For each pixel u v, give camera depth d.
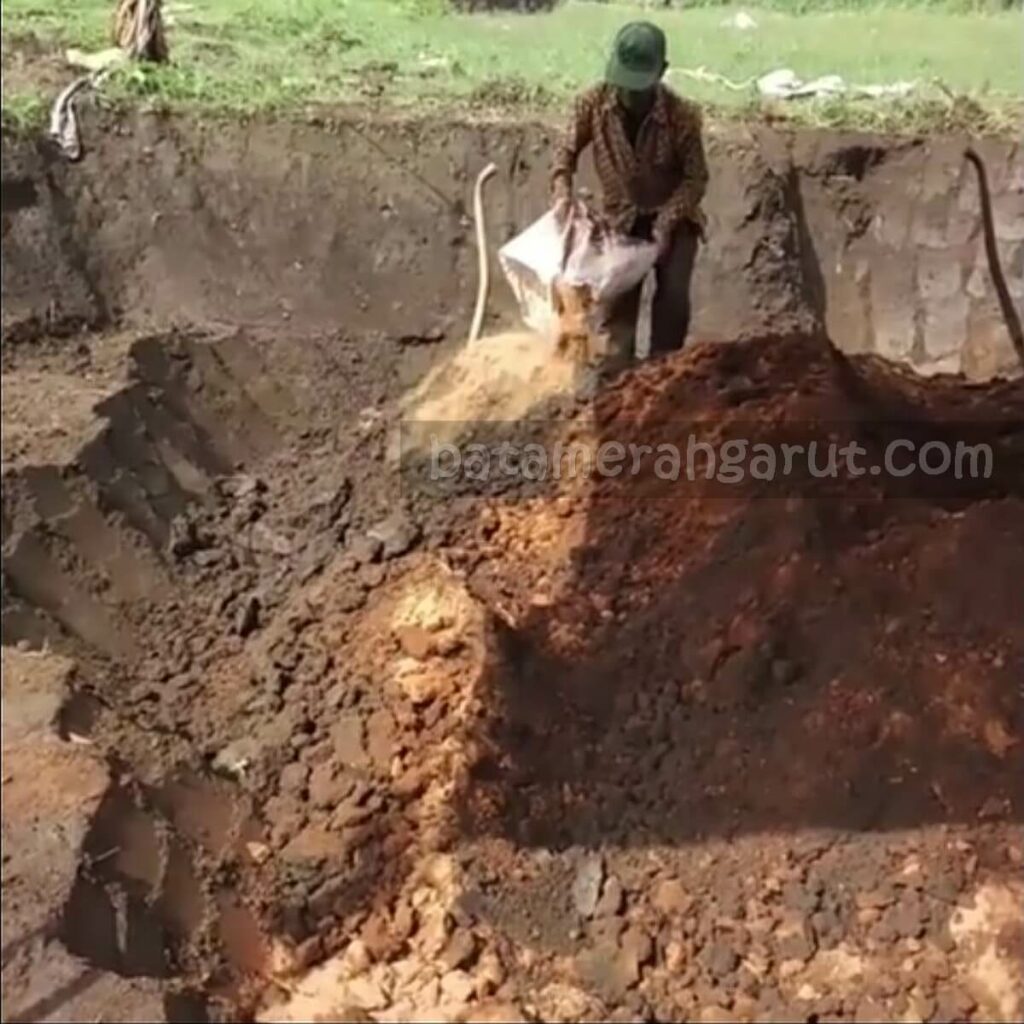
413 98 8.23
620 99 6.52
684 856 4.88
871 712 5.09
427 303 7.69
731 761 5.07
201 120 7.50
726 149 8.07
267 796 5.11
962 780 4.96
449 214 7.74
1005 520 5.65
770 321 7.98
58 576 5.38
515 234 7.80
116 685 5.30
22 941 3.89
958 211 8.39
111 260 7.19
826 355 7.09
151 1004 3.84
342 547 6.24
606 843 4.92
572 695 5.35
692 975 4.59
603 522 6.18
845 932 4.68
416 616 5.67
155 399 6.46
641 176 6.73
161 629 5.66
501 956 4.57
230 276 7.43
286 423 7.03
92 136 7.25
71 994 3.82
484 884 4.75
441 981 4.49
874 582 5.42
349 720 5.30
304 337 7.41
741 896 4.76
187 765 4.94
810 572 5.45
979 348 8.37
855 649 5.25
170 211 7.35
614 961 4.59
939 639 5.28
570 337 7.00
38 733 4.59
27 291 6.77
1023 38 10.69
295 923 4.66
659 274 6.92
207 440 6.65
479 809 4.95
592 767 5.14
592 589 5.89
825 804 4.94
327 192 7.61
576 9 10.92
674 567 5.78
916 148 8.40
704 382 6.79
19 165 6.92
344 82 8.34
